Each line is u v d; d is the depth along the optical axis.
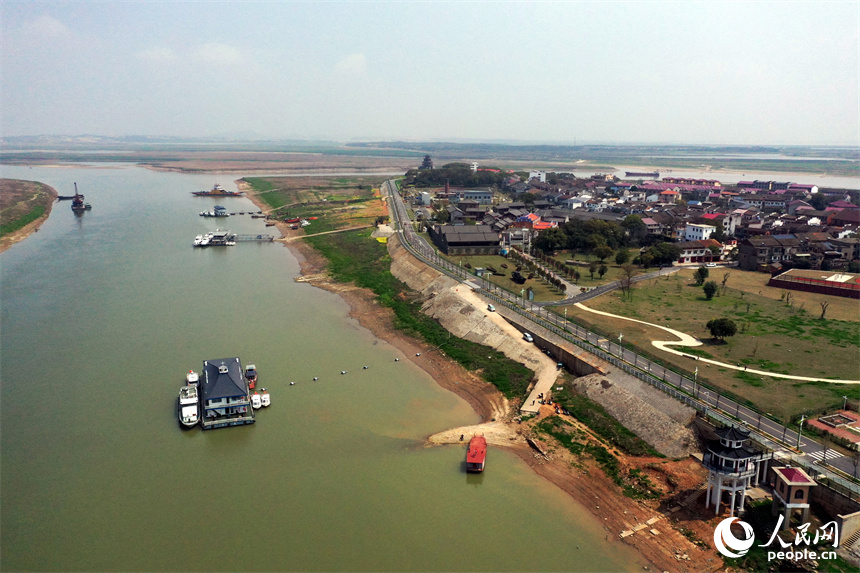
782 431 82.06
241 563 64.44
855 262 179.50
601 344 116.81
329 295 170.75
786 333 124.12
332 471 82.31
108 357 119.44
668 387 95.31
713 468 70.12
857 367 105.25
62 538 68.31
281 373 114.44
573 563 64.94
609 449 86.25
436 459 86.00
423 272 180.75
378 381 112.75
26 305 152.62
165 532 69.50
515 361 119.69
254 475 81.12
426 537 69.00
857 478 70.38
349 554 65.94
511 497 77.19
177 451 86.94
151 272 190.38
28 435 90.12
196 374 107.00
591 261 197.12
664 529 70.25
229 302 159.75
